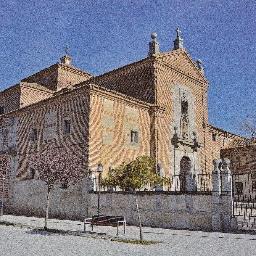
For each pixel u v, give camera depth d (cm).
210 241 1170
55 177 1636
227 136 3578
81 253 959
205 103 3031
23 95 2981
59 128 2259
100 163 2027
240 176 3117
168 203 1593
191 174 1642
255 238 1223
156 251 987
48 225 1712
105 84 2903
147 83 2589
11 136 2686
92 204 1900
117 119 2216
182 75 2823
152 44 2631
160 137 2452
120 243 1152
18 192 2483
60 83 3425
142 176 1243
